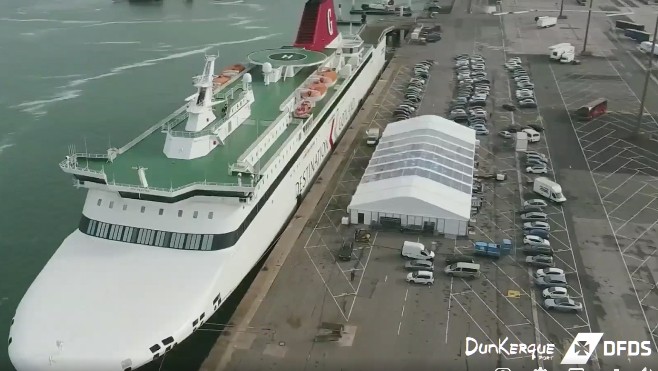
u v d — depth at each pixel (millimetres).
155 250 45781
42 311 40250
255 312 46438
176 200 46000
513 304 47625
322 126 70625
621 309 47125
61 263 44719
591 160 73000
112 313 40094
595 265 52531
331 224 58844
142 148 53812
